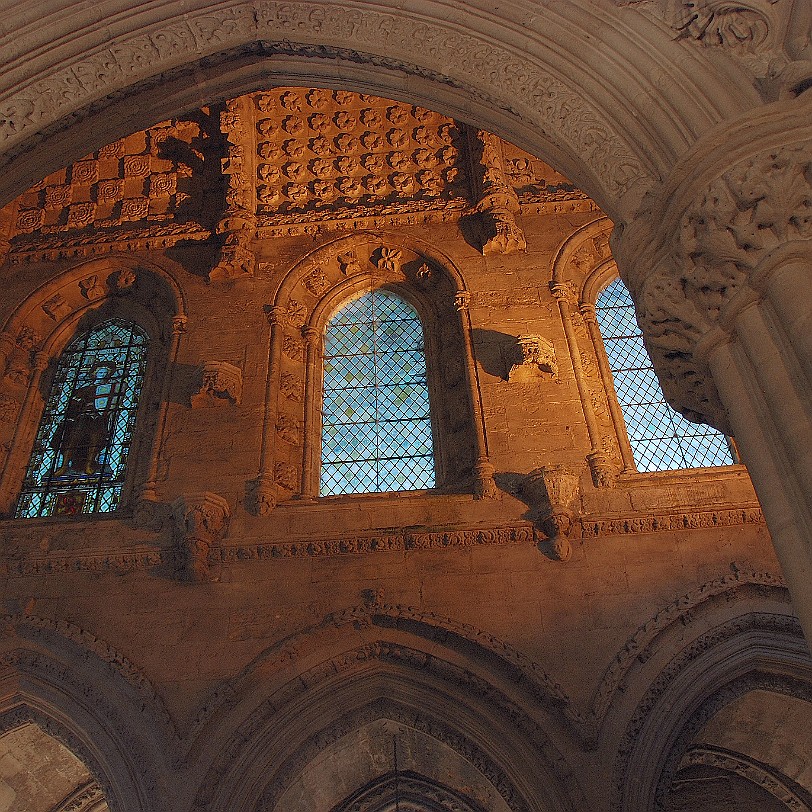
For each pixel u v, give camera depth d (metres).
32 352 16.06
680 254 5.78
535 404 13.85
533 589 11.88
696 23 6.20
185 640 11.81
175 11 8.12
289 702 11.39
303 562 12.38
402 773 12.39
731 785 13.00
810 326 5.01
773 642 11.27
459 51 7.43
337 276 16.47
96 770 11.09
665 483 12.70
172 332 15.44
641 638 11.30
